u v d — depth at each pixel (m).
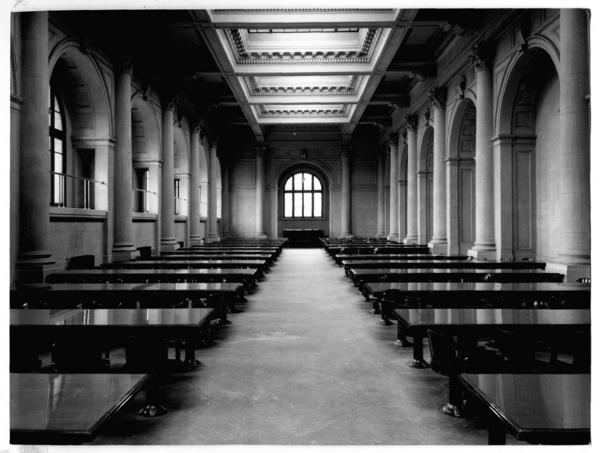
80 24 11.38
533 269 10.12
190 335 4.47
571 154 8.63
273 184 32.22
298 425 4.07
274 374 5.46
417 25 13.88
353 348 6.63
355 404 4.55
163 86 17.55
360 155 32.12
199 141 23.73
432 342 4.24
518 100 12.75
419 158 21.50
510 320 4.66
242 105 22.22
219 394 4.81
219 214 31.31
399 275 8.95
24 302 6.37
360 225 32.12
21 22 8.47
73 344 3.99
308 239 32.94
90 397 2.74
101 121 13.09
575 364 4.07
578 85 8.58
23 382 3.02
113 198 13.35
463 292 6.44
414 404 4.55
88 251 12.19
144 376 3.14
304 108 25.31
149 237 16.78
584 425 2.32
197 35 15.55
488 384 2.93
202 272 9.30
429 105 19.70
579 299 6.35
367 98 20.98
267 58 17.02
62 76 12.47
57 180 12.99
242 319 8.66
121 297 6.44
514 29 11.95
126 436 3.86
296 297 11.34
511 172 12.88
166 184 17.69
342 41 16.50
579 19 8.53
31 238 8.47
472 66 14.81
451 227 16.97
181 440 3.79
